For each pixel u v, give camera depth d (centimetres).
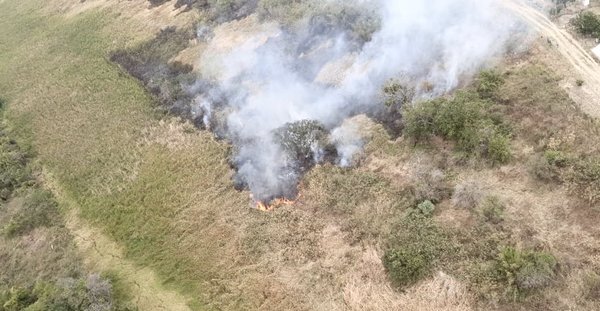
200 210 2927
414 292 2273
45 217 3189
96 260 2869
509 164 2531
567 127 2533
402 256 2350
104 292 2598
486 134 2616
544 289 2072
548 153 2442
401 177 2706
